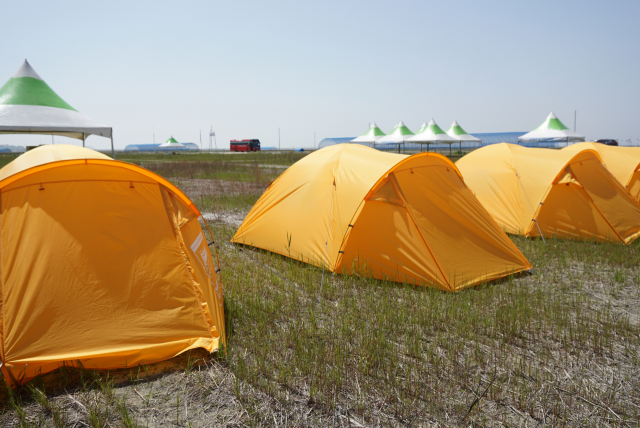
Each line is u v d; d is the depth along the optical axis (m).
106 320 3.38
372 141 48.12
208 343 3.63
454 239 5.65
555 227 7.68
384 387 3.19
